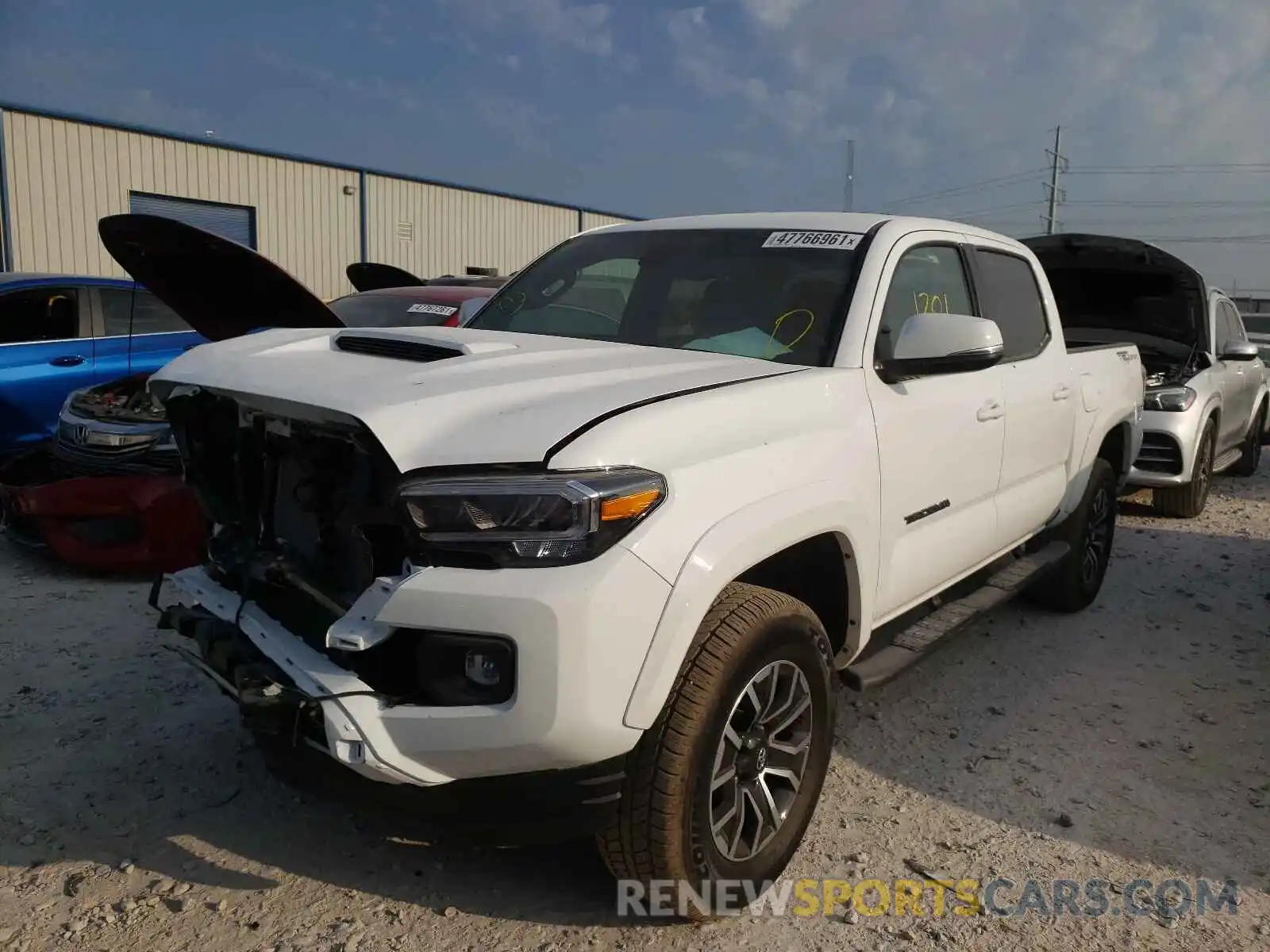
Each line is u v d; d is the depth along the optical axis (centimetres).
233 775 355
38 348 746
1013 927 285
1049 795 360
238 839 317
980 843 327
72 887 289
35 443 741
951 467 371
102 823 323
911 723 417
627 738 240
